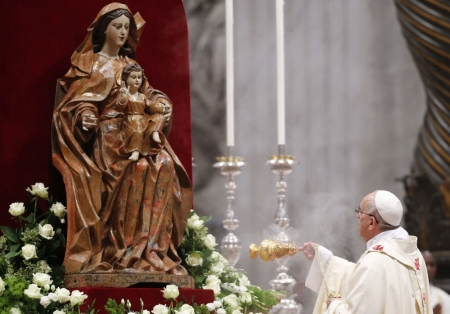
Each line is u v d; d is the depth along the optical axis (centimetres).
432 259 2927
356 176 3462
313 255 1770
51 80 1886
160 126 1714
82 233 1633
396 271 1591
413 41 3444
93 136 1700
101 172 1667
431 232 3325
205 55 3422
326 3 3506
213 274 1850
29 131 1856
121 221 1666
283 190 2070
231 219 2139
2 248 1706
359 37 3503
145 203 1688
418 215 3366
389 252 1611
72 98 1714
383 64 3500
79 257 1628
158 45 2028
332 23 3525
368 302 1561
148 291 1620
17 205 1712
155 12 2034
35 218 1733
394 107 3481
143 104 1714
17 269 1681
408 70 3469
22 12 1886
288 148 3475
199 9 3428
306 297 2900
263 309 1870
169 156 1731
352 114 3494
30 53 1880
